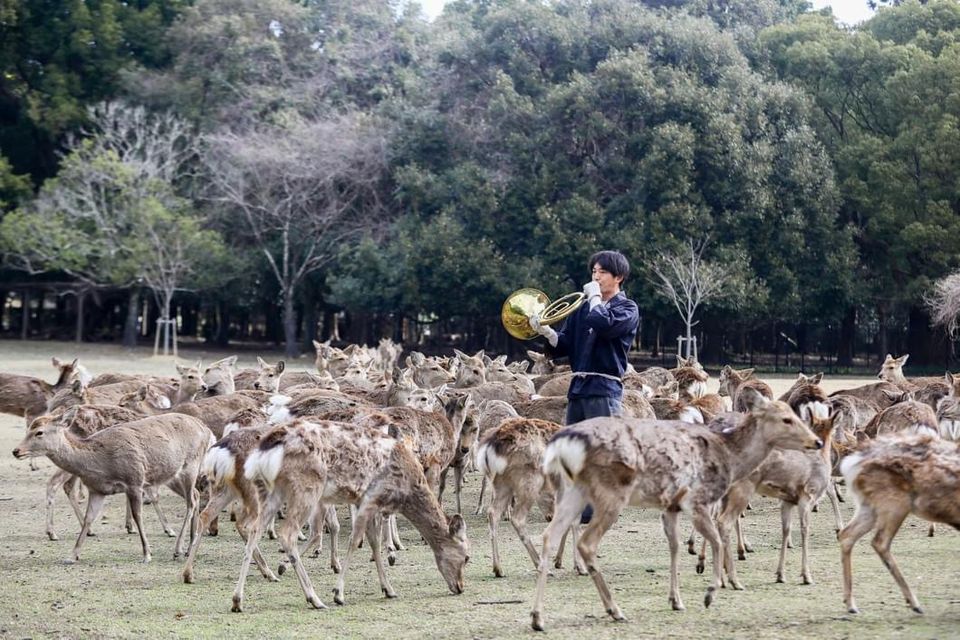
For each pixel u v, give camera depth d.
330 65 98.31
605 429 14.45
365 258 79.31
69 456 19.05
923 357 83.12
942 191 75.94
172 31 94.06
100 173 79.81
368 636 13.95
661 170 72.88
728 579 16.39
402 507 16.64
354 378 34.84
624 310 18.48
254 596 16.55
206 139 84.81
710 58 79.69
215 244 81.31
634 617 14.41
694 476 14.88
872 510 14.58
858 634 13.10
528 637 13.59
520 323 19.09
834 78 83.81
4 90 97.75
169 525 22.84
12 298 112.31
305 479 15.89
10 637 14.23
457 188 79.06
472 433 23.64
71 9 93.06
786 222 75.31
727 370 33.22
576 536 17.78
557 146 78.94
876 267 82.06
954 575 16.64
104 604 15.98
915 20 87.12
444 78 88.06
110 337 101.50
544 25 82.88
